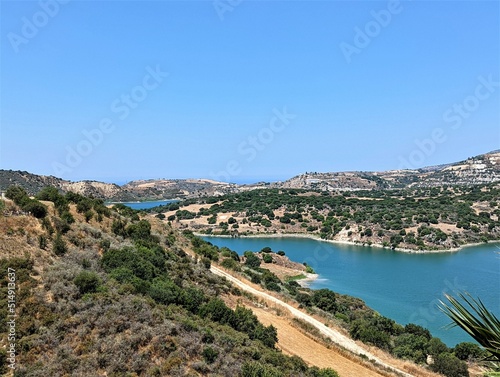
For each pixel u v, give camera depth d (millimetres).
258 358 23516
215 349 21125
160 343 19391
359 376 31953
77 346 17812
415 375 36594
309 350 35500
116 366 17203
